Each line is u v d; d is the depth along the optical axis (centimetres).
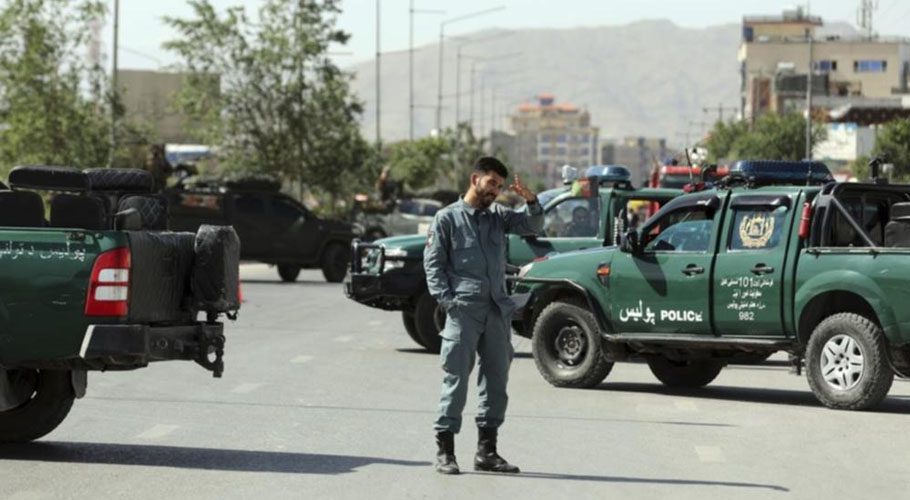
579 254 2777
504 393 1775
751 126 14662
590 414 2372
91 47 8106
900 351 2414
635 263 2688
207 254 1864
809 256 2483
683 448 2009
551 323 2791
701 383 2811
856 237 2527
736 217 2584
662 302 2645
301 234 6588
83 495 1619
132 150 8281
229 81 9394
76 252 1761
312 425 2180
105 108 8144
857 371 2430
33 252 1766
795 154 13738
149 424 2161
